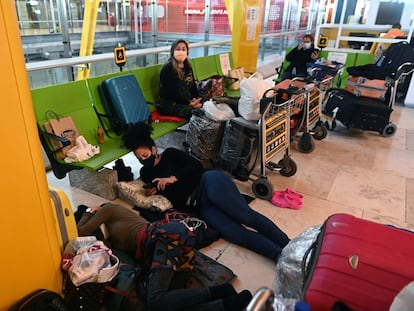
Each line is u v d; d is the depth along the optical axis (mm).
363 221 1209
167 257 1572
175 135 3412
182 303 1429
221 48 5777
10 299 1191
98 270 1388
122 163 2807
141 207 2336
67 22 3584
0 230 1094
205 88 3664
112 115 2789
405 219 2396
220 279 1711
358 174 3090
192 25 6012
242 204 2100
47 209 1256
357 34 6594
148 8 4812
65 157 2295
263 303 659
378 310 947
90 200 2479
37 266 1262
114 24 5207
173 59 3203
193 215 2270
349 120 4012
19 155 1092
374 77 3959
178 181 2381
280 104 2557
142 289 1499
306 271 1152
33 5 3703
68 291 1379
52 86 2396
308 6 10531
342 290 986
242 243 2006
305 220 2340
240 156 2697
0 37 963
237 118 2701
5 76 997
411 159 3473
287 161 2947
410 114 5156
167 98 3232
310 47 5062
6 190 1079
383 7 7352
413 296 831
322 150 3652
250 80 2607
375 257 1037
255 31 5188
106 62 3824
